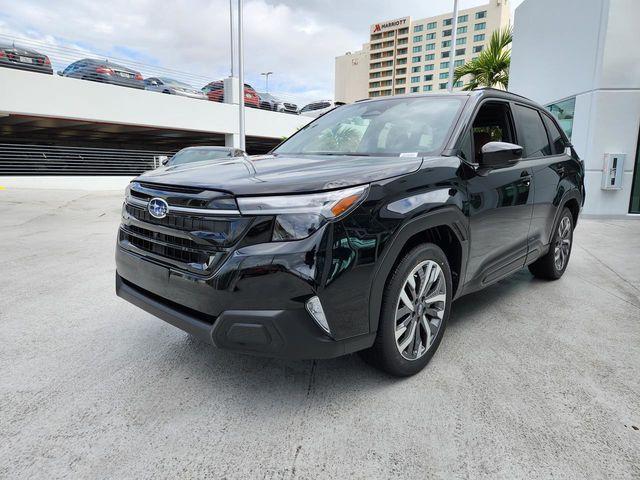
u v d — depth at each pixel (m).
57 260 5.24
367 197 2.04
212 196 1.96
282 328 1.88
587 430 2.02
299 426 2.03
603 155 8.91
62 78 15.55
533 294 4.00
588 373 2.54
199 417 2.10
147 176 2.43
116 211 10.43
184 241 2.07
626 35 8.43
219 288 1.91
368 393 2.30
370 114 3.26
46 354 2.73
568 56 9.78
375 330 2.15
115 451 1.86
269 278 1.86
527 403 2.23
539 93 11.23
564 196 4.05
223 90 22.22
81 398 2.25
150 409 2.16
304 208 1.90
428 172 2.38
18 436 1.94
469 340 2.97
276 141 26.61
